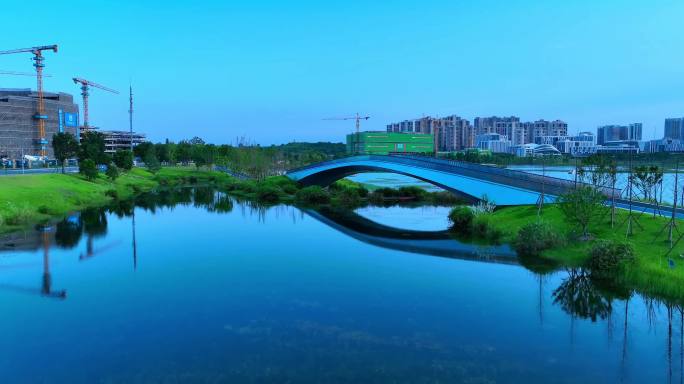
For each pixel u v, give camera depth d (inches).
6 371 679.1
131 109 6136.8
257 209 2684.5
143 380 652.1
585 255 1214.9
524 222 1598.2
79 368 688.4
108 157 3570.4
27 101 6171.3
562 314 906.1
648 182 1697.8
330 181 3735.2
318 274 1207.6
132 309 939.3
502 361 709.3
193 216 2364.7
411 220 2251.5
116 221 2148.1
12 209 1984.5
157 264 1320.1
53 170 3553.2
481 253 1437.0
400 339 788.6
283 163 5546.3
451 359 716.0
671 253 1107.9
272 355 728.3
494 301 981.8
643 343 773.3
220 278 1168.2
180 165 6314.0
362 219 2282.2
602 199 1379.2
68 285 1106.7
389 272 1221.7
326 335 805.9
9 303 976.9
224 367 689.6
